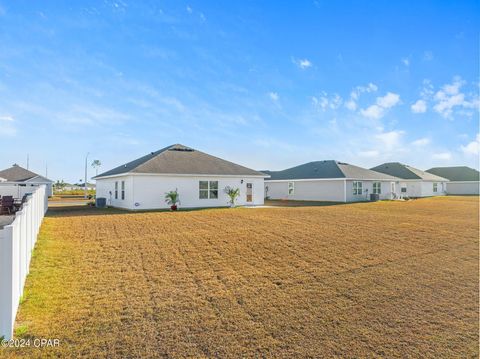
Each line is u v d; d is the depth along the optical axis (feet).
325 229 38.65
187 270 22.45
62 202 102.01
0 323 12.13
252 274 21.91
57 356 11.65
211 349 12.62
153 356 11.96
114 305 16.37
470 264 25.59
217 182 73.72
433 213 60.23
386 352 12.84
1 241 12.14
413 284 20.84
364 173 110.32
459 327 15.19
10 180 114.01
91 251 26.91
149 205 65.92
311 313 16.20
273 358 12.16
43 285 18.72
